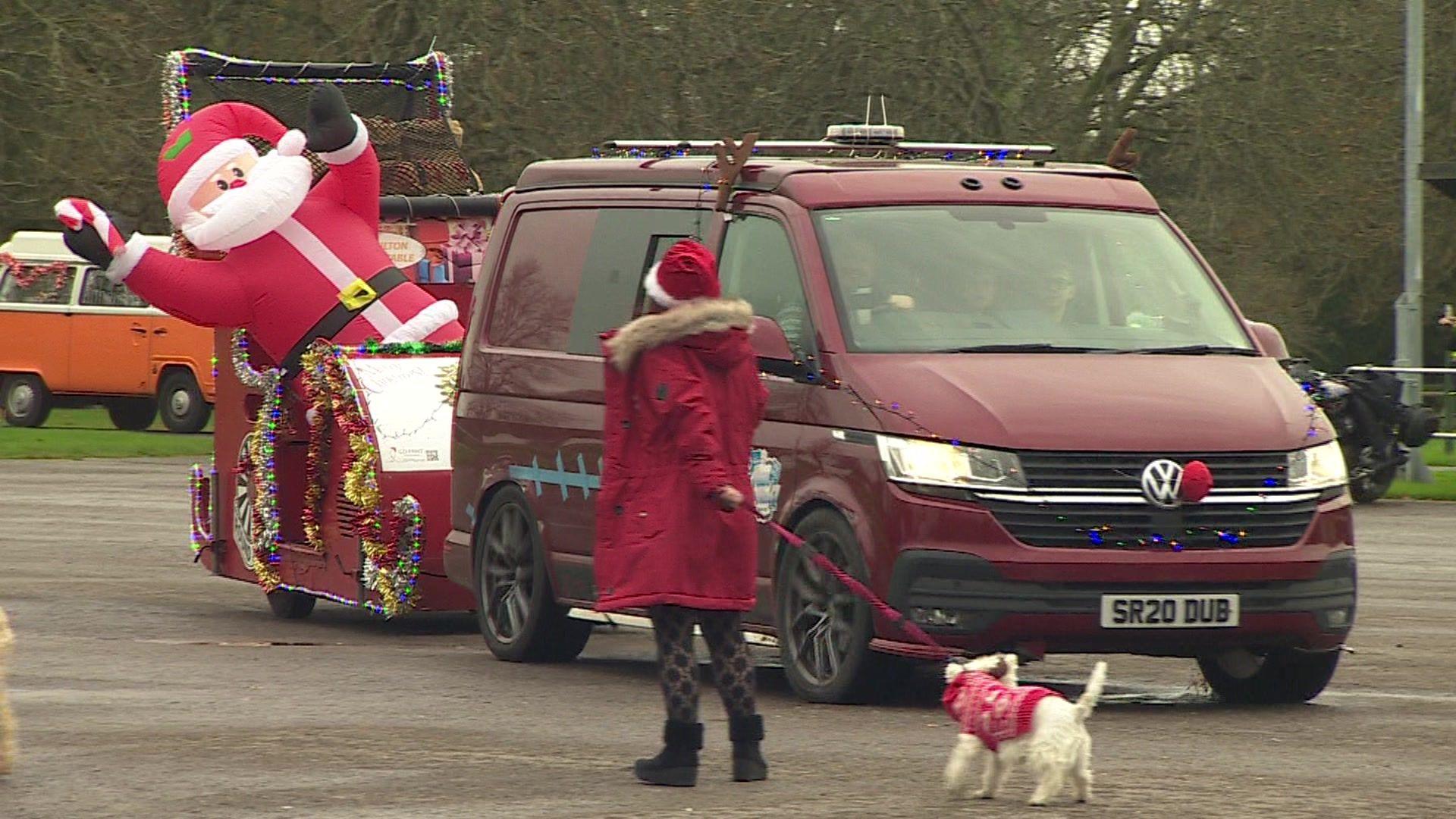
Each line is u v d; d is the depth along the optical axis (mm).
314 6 72750
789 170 23828
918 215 23594
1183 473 20891
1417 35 59094
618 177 25875
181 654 25562
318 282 32594
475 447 26719
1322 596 21547
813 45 73875
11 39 71312
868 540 21203
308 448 31031
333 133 33344
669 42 72750
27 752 18391
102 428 83000
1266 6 77125
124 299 79250
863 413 21547
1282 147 77125
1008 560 20578
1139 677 24828
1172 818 15680
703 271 16859
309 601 31172
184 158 33594
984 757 17969
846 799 16438
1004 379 21531
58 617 29328
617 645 27984
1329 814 15820
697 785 17000
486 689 22938
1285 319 81938
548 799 16391
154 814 15703
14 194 72375
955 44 74625
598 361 24844
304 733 19562
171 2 72562
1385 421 51000
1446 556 39250
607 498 17094
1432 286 94938
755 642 23094
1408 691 23281
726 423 16953
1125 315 23328
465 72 71875
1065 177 24875
